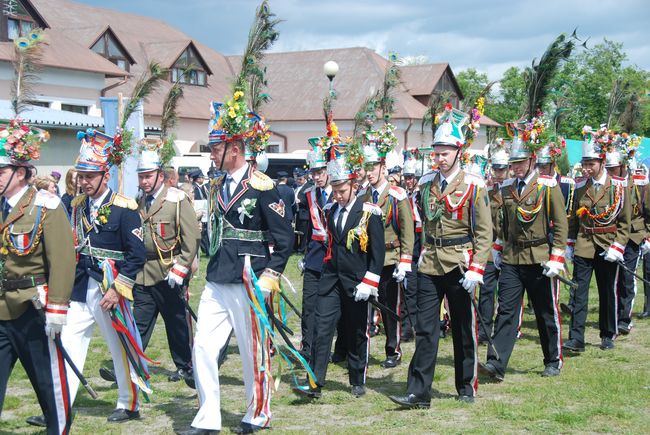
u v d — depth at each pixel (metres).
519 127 7.35
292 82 39.44
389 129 7.95
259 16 6.17
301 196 9.58
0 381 5.04
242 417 6.16
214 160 5.75
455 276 6.30
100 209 5.88
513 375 7.41
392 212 7.64
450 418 6.00
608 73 31.47
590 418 5.93
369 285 6.45
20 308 5.02
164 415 6.26
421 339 6.32
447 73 37.41
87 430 5.82
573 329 8.41
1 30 23.95
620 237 8.35
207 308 5.67
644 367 7.66
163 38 38.81
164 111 7.98
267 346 5.64
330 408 6.41
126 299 5.96
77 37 30.50
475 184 6.26
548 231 7.22
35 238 4.98
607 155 8.64
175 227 7.09
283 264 5.69
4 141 5.02
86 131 5.94
